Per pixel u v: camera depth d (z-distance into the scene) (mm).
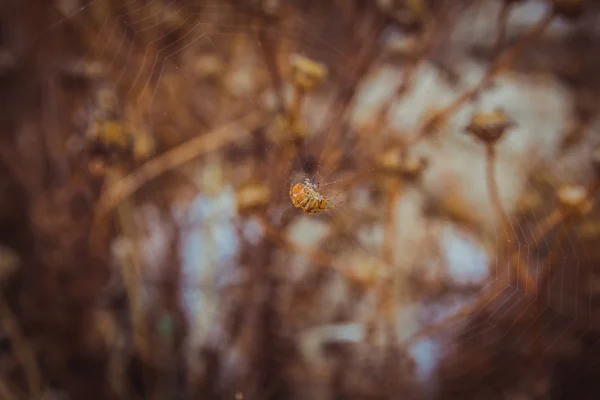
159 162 357
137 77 350
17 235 396
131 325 380
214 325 374
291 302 378
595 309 375
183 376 373
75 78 375
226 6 341
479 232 401
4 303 365
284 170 346
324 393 375
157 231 385
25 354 355
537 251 351
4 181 397
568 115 451
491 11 448
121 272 383
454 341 378
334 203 346
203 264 377
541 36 446
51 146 390
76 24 373
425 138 385
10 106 400
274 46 349
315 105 389
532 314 365
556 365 377
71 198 386
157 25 347
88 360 380
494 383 378
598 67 464
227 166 378
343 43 375
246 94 374
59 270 385
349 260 374
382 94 422
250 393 367
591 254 373
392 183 356
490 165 326
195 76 365
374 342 371
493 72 350
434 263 393
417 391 375
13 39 405
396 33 371
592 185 333
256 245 363
